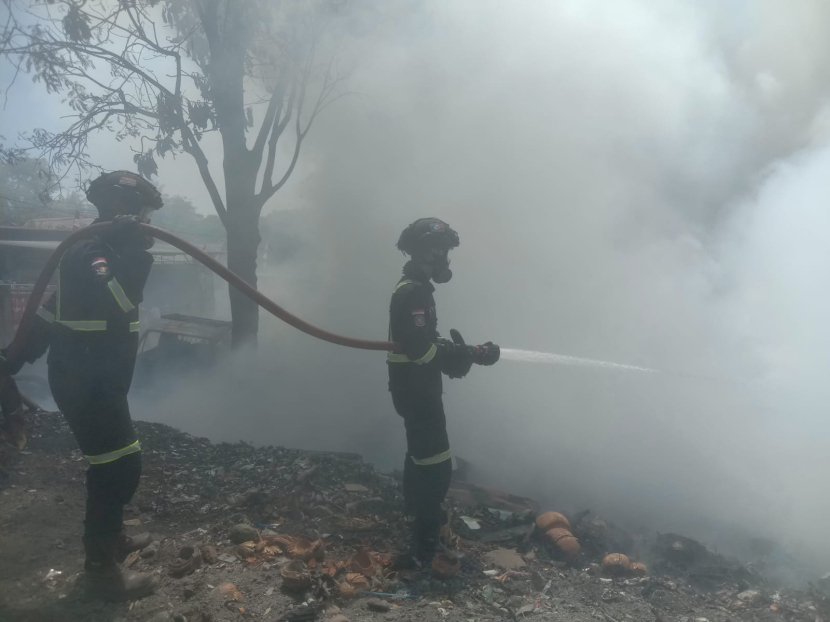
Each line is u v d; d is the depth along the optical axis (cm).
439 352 293
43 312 268
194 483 405
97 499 248
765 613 305
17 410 349
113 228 255
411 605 267
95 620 241
